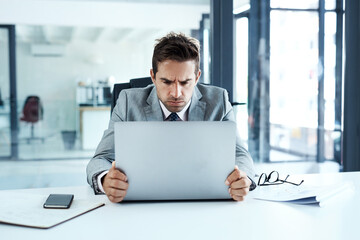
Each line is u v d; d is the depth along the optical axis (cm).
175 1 445
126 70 692
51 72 605
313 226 93
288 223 96
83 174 433
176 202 115
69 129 564
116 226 93
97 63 684
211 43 326
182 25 413
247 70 340
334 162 357
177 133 111
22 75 566
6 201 113
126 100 155
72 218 99
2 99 528
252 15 341
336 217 101
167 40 131
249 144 363
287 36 357
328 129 357
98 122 577
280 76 357
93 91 585
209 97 157
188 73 128
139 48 664
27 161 496
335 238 85
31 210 104
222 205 112
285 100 362
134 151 111
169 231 90
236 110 345
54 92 601
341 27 341
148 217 101
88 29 673
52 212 103
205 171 113
